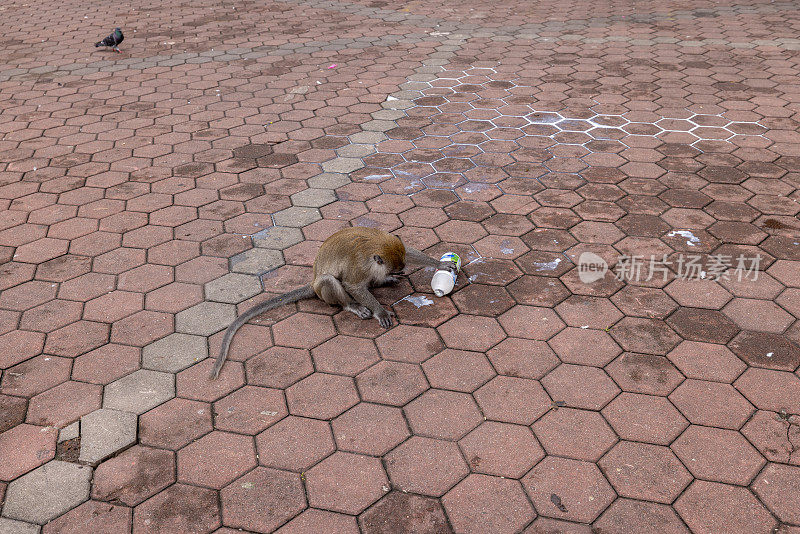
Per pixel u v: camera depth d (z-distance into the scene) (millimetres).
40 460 3002
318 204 5281
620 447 2998
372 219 5043
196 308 4062
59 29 11453
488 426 3148
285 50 9742
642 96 7336
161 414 3264
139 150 6391
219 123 7027
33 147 6516
